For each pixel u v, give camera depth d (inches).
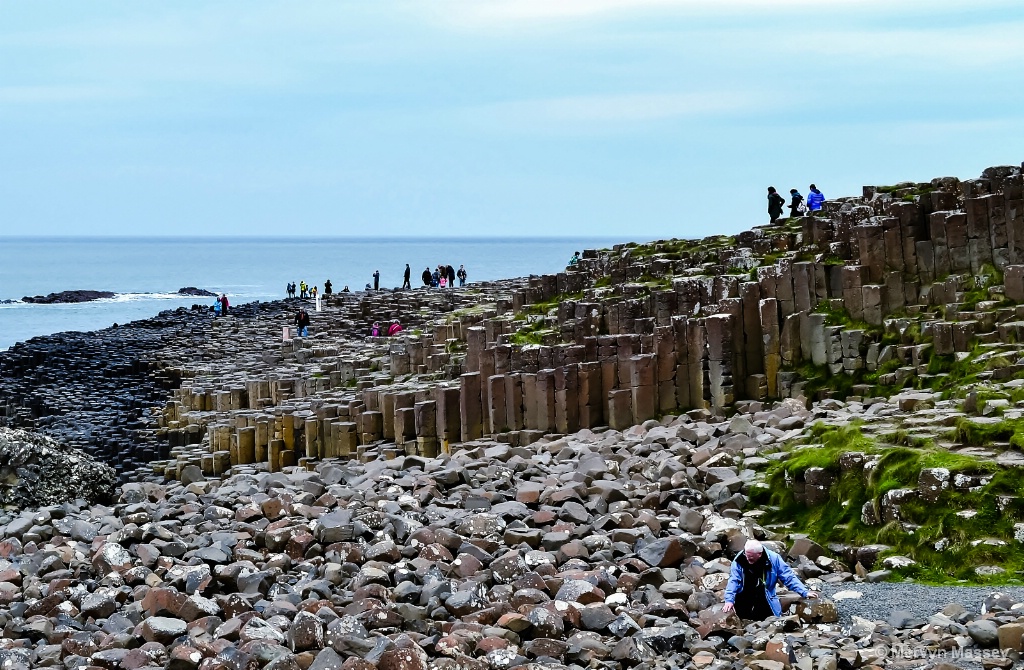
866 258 1246.3
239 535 836.6
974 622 567.5
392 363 1839.3
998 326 1122.0
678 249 1825.8
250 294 7657.5
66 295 7130.9
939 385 1091.3
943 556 743.1
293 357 2471.7
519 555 754.8
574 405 1268.5
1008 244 1192.8
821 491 866.8
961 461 792.3
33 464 1093.1
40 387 2758.4
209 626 652.1
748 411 1202.6
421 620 649.0
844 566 775.7
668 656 585.9
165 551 808.9
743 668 555.2
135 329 3811.5
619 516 834.8
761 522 873.5
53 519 953.5
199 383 2317.9
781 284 1262.3
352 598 692.1
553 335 1541.6
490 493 928.9
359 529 813.2
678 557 754.2
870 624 602.5
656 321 1425.9
